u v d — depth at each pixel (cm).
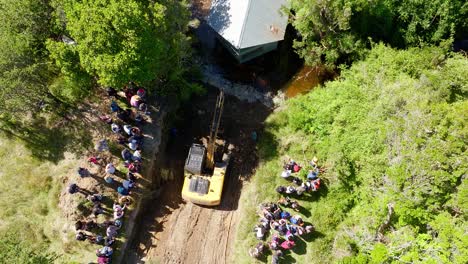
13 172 2778
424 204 2462
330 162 2873
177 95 3142
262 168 2986
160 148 2978
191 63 3294
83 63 2406
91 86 2900
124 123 2917
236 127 3169
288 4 3366
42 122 2864
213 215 2858
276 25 3275
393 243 2373
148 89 2888
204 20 3612
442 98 2808
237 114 3228
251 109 3266
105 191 2730
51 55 2447
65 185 2741
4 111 2678
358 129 2864
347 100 2972
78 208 2658
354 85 3056
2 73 2481
